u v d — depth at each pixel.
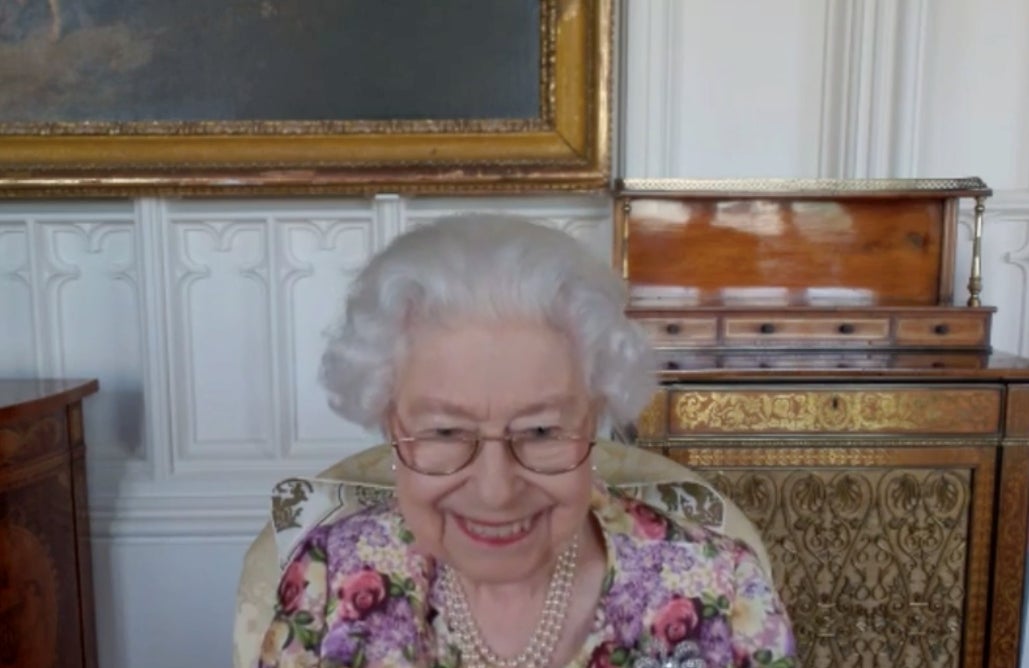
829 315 1.62
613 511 0.88
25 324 1.95
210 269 1.93
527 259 0.71
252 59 1.80
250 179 1.80
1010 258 1.93
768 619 0.83
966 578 1.52
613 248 1.71
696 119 1.91
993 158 1.91
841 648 1.54
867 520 1.50
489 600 0.82
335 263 1.94
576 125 1.80
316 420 1.99
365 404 0.75
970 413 1.47
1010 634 1.52
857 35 1.83
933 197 1.68
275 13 1.79
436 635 0.82
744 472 1.48
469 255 0.71
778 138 1.92
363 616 0.81
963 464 1.48
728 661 0.80
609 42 1.76
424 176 1.80
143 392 1.97
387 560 0.84
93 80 1.80
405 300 0.72
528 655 0.81
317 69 1.81
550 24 1.78
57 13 1.78
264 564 0.98
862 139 1.86
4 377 1.95
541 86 1.80
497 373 0.70
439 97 1.82
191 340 1.96
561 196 1.92
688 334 1.62
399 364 0.74
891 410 1.47
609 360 0.74
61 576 1.72
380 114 1.82
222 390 1.98
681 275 1.74
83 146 1.80
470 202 1.92
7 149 1.80
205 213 1.90
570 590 0.83
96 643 1.88
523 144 1.81
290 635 0.82
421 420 0.72
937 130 1.90
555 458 0.72
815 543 1.51
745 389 1.46
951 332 1.62
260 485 1.97
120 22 1.79
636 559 0.83
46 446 1.65
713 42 1.89
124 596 1.98
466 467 0.72
